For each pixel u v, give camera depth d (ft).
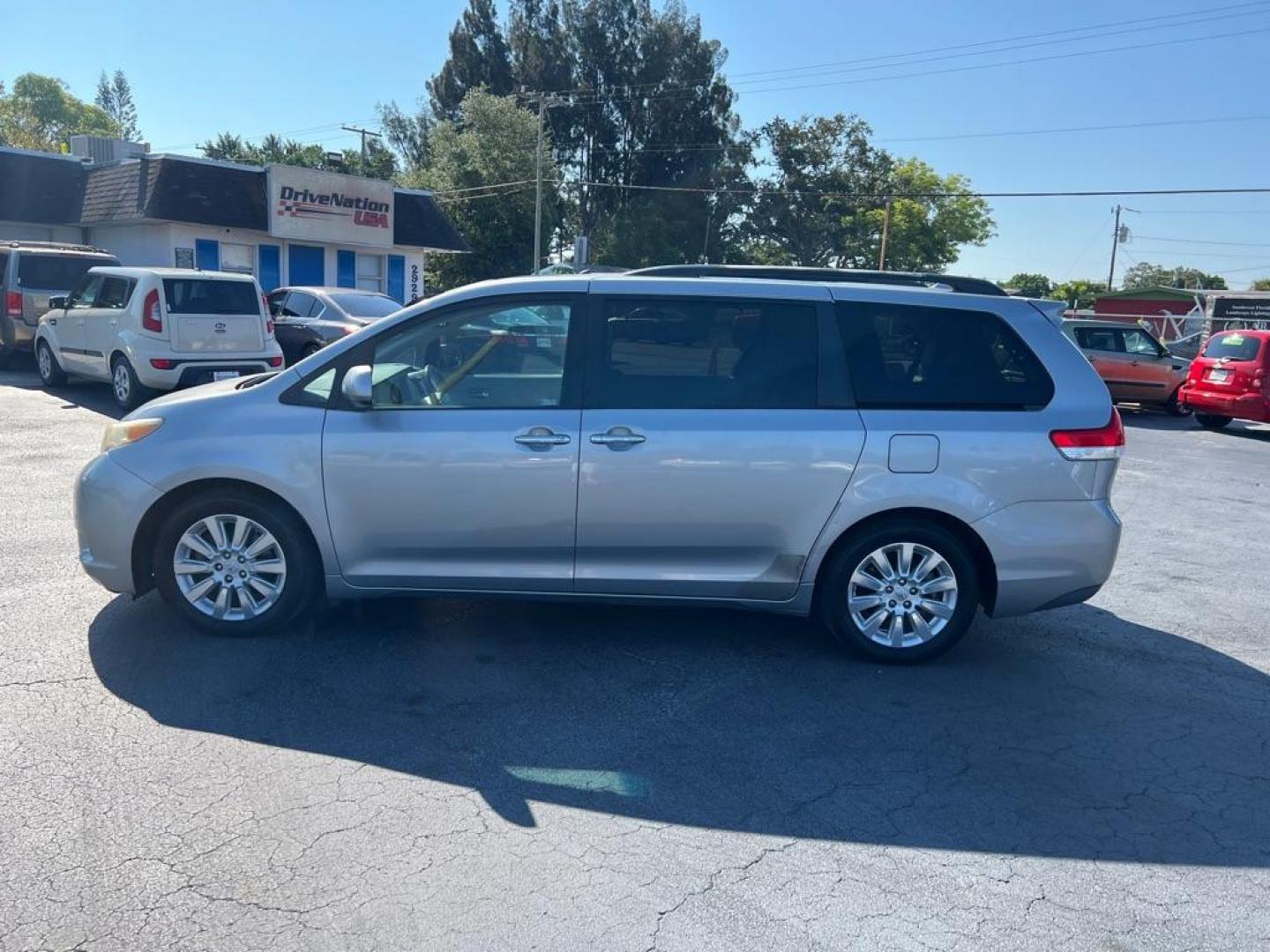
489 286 16.69
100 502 16.35
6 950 9.20
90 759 12.74
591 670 16.30
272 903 10.03
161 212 75.10
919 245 212.02
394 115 199.82
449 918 9.92
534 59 183.62
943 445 16.20
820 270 17.78
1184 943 9.96
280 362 43.29
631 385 16.30
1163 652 18.40
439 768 12.93
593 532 16.24
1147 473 40.04
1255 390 53.67
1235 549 27.07
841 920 10.12
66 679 15.08
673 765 13.28
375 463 16.07
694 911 10.18
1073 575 16.61
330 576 16.51
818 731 14.46
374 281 95.14
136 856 10.71
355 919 9.85
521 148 154.92
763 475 16.07
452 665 16.26
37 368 55.57
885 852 11.41
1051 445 16.35
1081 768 13.67
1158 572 24.34
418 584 16.53
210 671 15.58
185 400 16.96
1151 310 160.04
